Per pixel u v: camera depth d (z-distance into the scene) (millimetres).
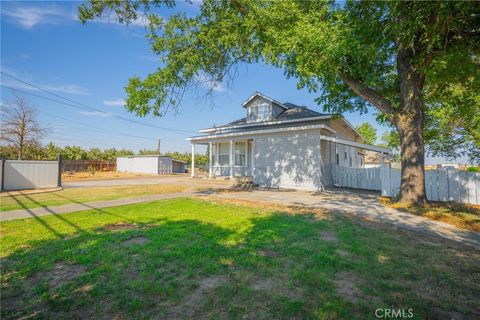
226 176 18328
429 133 14141
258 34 8930
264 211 7090
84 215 6422
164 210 7188
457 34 6488
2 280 2889
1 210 7141
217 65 10320
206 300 2475
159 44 8891
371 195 11211
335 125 18203
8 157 28391
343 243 4246
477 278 2982
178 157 46875
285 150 14609
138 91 9289
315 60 7766
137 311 2297
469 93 8570
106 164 36406
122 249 3865
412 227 5422
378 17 6594
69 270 3162
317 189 13305
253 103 19641
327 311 2283
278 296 2539
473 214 6617
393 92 9109
